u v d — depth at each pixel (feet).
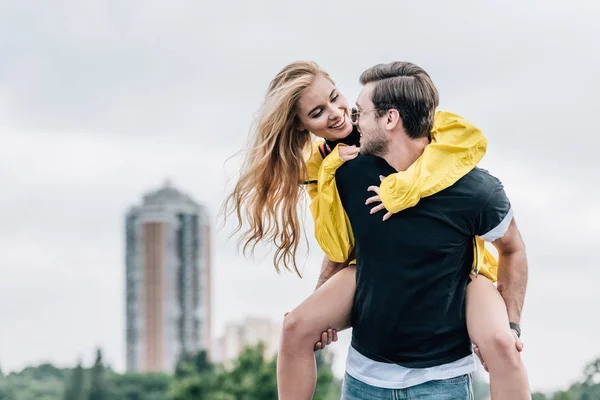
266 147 12.81
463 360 11.66
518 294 11.91
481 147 11.47
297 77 12.61
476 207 11.34
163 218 513.04
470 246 11.61
